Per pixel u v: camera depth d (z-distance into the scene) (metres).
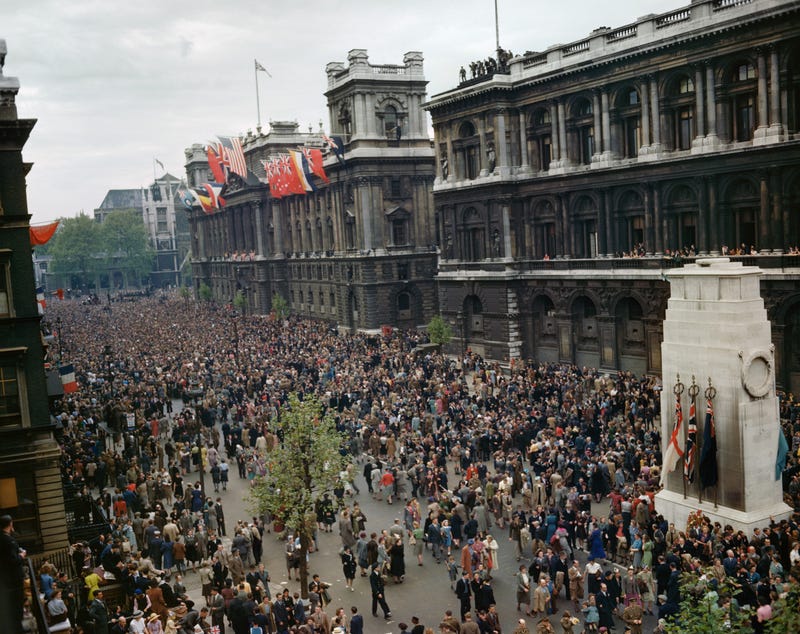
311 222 104.94
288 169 94.69
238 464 45.00
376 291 89.69
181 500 39.75
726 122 50.41
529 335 67.06
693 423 30.39
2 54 30.77
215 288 149.38
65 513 32.53
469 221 71.94
